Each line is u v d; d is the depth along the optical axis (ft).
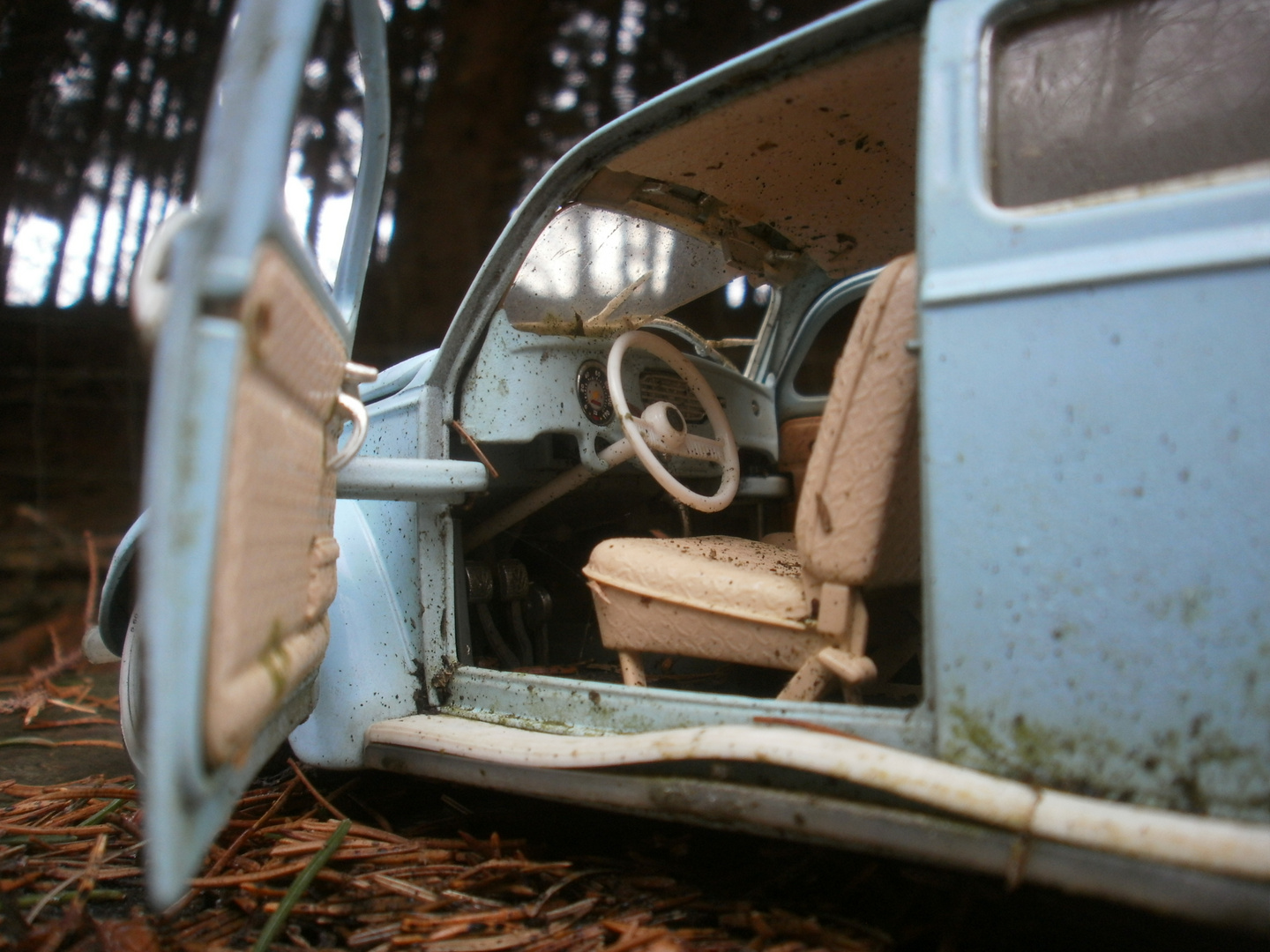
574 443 0.45
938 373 0.25
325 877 0.31
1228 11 0.24
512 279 0.38
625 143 0.34
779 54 0.29
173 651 0.19
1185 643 0.21
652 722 0.32
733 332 1.27
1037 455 0.23
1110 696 0.22
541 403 0.41
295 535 0.26
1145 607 0.22
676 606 0.33
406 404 0.40
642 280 0.44
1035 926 0.28
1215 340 0.21
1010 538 0.23
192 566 0.19
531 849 0.34
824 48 0.29
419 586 0.39
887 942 0.27
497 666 0.44
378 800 0.40
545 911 0.30
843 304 0.58
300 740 0.38
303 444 0.26
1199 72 0.24
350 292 0.33
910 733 0.25
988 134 0.25
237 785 0.24
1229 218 0.21
